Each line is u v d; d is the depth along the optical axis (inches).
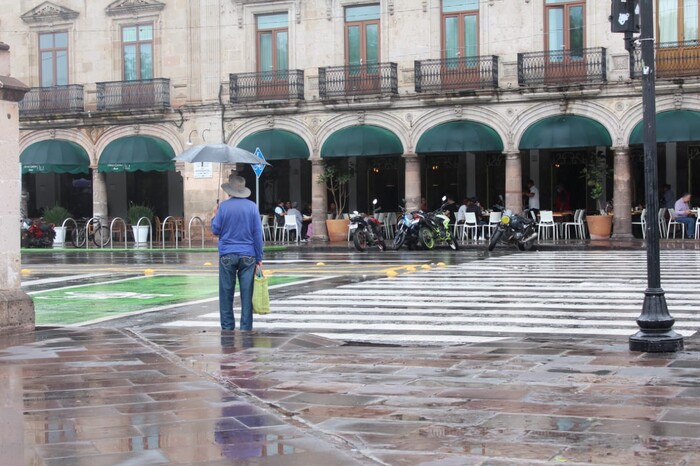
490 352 379.9
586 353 371.2
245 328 464.4
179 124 1498.5
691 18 1241.4
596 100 1278.3
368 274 804.6
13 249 459.8
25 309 460.1
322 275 802.2
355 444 232.8
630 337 378.6
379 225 1201.4
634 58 1250.0
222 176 1491.1
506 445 230.1
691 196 1318.9
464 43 1352.1
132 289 718.5
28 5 1577.3
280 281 751.1
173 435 242.7
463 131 1314.0
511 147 1315.2
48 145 1534.2
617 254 1018.7
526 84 1298.0
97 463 217.5
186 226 1503.4
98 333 453.7
